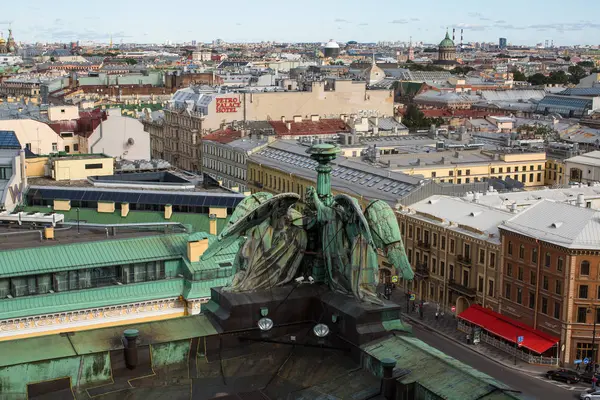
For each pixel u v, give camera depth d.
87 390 28.86
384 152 185.12
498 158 178.38
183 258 70.50
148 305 67.81
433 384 26.50
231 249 72.31
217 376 29.59
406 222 134.88
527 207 118.88
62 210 99.38
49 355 29.72
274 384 29.06
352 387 28.08
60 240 73.31
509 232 112.12
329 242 31.84
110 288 67.06
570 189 146.50
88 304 65.62
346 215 31.27
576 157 180.25
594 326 100.62
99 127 193.75
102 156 125.44
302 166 177.50
